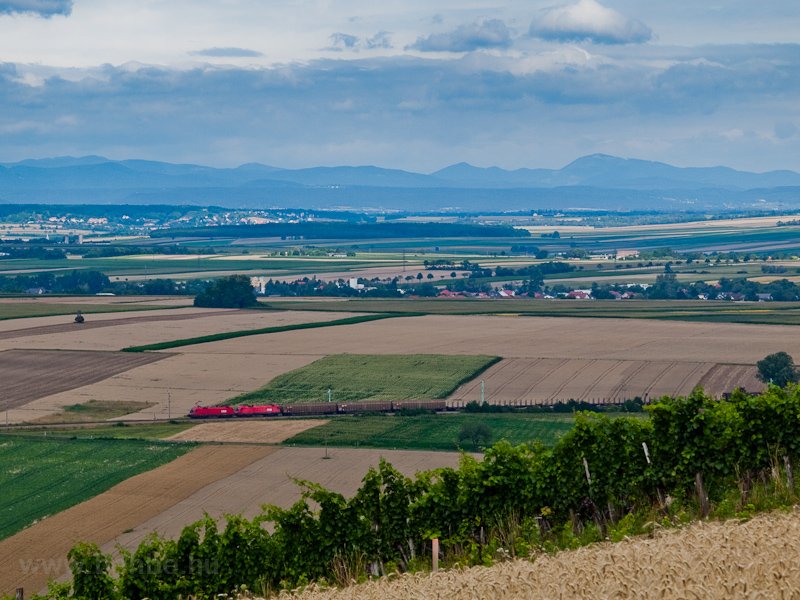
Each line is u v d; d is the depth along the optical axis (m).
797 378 152.75
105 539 72.88
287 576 40.50
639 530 36.50
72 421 134.50
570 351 188.75
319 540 40.75
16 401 149.12
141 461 101.94
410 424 123.31
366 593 30.14
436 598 26.36
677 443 39.41
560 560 27.03
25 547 71.31
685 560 22.45
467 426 113.38
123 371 173.00
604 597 21.55
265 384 159.38
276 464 99.25
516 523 39.78
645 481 39.78
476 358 181.12
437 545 38.03
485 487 40.47
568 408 135.88
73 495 88.25
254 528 41.12
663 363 172.75
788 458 38.41
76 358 186.12
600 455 40.12
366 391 152.12
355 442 110.81
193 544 40.72
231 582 40.38
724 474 38.81
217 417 135.25
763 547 22.95
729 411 39.53
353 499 41.12
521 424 122.62
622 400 142.50
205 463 100.38
